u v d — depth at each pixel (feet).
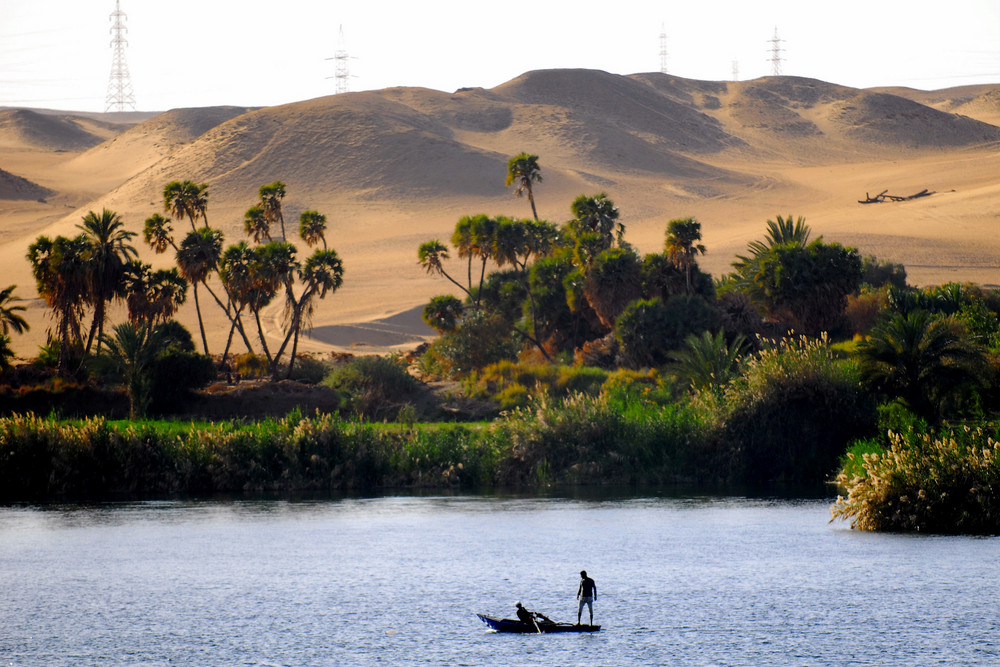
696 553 394.93
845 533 427.33
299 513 502.79
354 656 277.23
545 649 280.92
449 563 386.93
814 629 292.81
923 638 281.74
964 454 431.43
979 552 379.76
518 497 544.21
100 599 340.18
